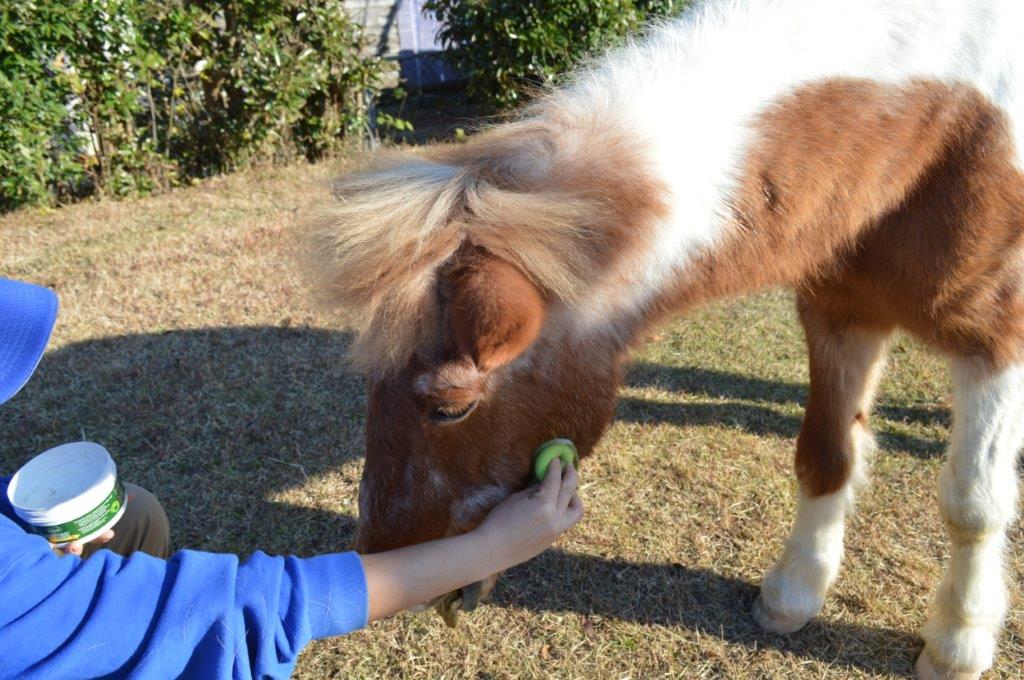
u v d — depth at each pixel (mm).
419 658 2252
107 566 1073
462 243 1326
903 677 2189
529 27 7000
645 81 1645
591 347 1517
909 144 1713
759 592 2430
